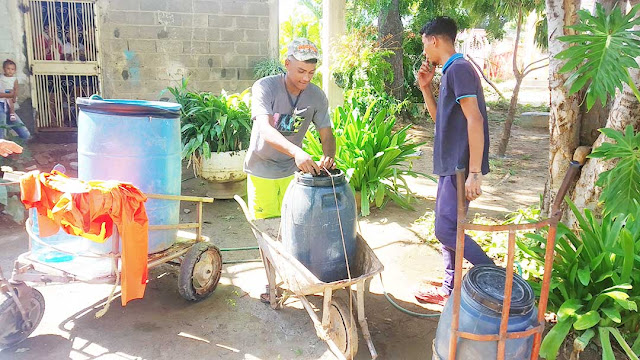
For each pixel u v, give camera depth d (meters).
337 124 6.25
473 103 3.06
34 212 3.30
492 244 4.69
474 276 2.53
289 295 3.63
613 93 2.69
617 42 2.73
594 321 2.92
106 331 3.38
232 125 6.03
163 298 3.86
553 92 4.01
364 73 9.71
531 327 2.36
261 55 10.00
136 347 3.22
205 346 3.26
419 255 4.73
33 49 8.71
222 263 4.29
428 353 3.24
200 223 3.79
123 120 3.22
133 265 3.03
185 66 9.54
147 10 9.12
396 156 6.04
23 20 8.52
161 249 3.53
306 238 2.98
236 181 6.29
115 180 3.18
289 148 3.07
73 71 8.96
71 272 3.16
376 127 6.04
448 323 2.50
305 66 3.26
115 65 9.16
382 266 2.87
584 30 2.84
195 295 3.71
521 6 8.56
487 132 3.37
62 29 8.84
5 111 7.11
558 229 3.39
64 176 3.03
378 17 12.09
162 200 3.43
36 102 8.88
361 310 2.98
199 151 6.09
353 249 3.13
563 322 2.97
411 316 3.68
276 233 3.57
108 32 9.00
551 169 4.18
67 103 9.19
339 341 2.99
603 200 3.09
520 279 2.53
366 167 5.86
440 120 3.32
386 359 3.17
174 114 3.44
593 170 3.77
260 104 3.36
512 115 8.81
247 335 3.39
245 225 5.52
